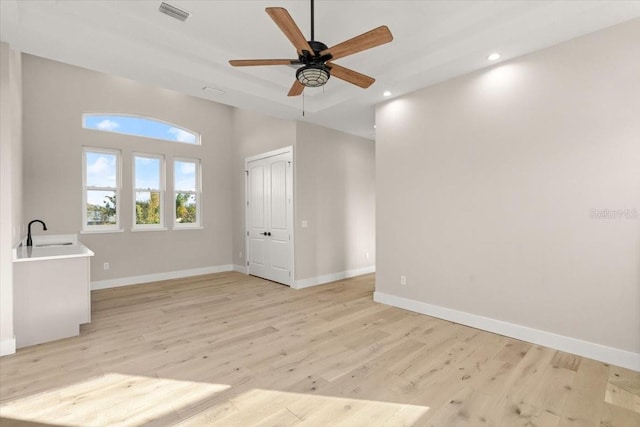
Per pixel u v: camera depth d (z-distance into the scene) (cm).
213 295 464
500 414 191
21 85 413
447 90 354
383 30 200
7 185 262
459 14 277
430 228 371
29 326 287
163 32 302
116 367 249
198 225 616
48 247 375
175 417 189
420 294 382
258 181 588
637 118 241
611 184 252
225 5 265
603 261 256
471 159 334
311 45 229
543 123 285
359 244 618
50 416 189
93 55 293
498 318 315
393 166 409
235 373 240
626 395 209
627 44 244
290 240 518
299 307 406
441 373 239
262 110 455
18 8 233
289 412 194
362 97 407
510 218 306
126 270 526
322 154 549
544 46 281
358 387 221
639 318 241
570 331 272
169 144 573
